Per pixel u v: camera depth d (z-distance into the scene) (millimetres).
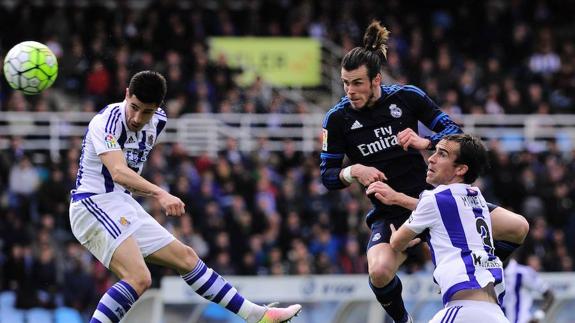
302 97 58250
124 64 50906
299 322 33375
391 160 20172
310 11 62000
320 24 60562
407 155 20188
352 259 41938
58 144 47750
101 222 18672
